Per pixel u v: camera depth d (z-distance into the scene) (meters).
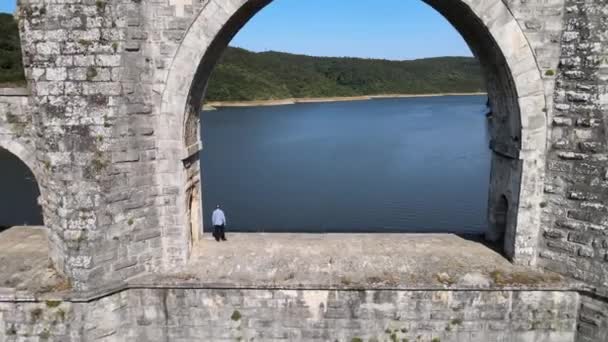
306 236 17.17
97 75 12.70
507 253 15.13
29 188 38.22
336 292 13.52
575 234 13.54
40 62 12.58
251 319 13.84
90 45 12.54
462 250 15.80
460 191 38.22
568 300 13.55
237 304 13.74
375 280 13.65
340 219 32.06
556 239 13.93
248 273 14.12
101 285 13.48
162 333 14.05
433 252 15.65
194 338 14.06
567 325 13.73
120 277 13.79
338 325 13.77
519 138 13.91
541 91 13.52
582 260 13.46
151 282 13.63
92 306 13.31
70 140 12.88
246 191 39.56
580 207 13.38
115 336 13.84
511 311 13.61
